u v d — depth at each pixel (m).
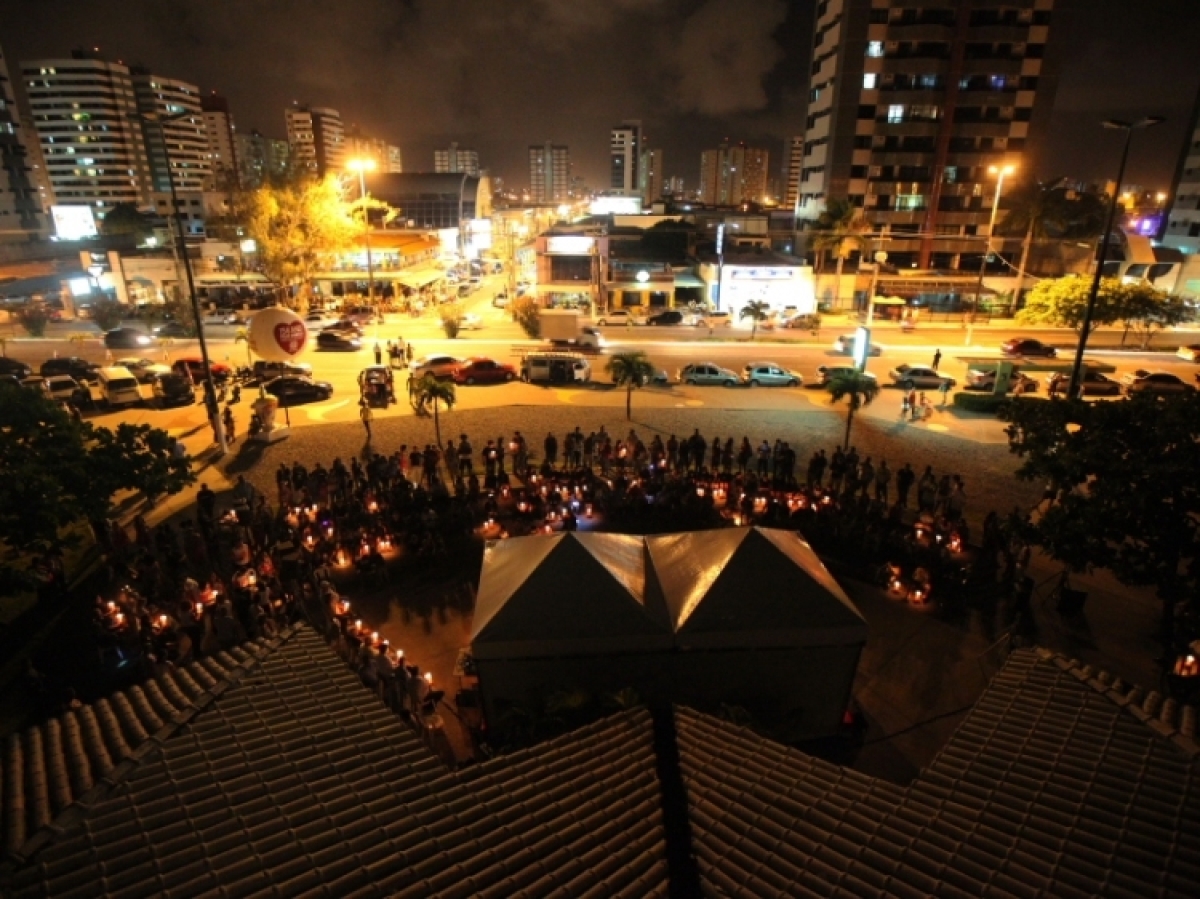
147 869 6.67
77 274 71.12
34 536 14.38
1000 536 18.67
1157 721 8.62
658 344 50.44
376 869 6.95
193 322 50.88
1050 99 69.25
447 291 71.88
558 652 12.48
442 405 33.47
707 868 7.37
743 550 13.73
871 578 18.59
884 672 14.99
